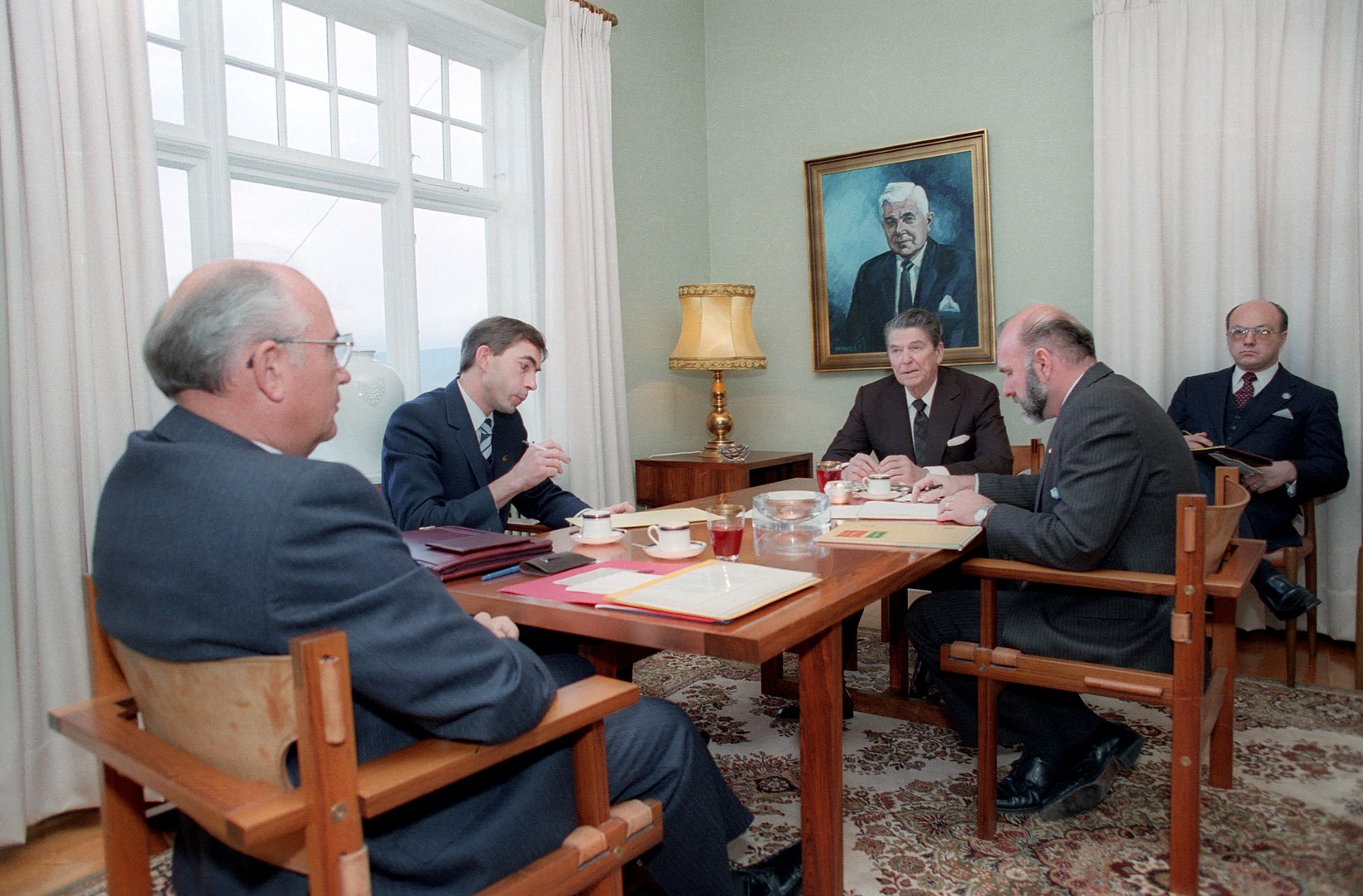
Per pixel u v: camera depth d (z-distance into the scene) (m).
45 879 1.84
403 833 0.98
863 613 3.81
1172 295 3.50
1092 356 1.99
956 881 1.69
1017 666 1.76
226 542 0.86
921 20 4.12
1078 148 3.78
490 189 3.74
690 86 4.64
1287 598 2.75
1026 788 1.95
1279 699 2.69
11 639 1.94
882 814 1.97
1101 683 1.66
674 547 1.70
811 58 4.43
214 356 0.98
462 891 0.97
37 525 2.04
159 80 2.59
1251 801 2.00
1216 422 3.23
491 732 0.93
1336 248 3.22
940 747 2.35
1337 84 3.19
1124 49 3.49
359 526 0.91
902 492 2.56
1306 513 3.06
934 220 4.08
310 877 0.80
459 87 3.62
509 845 1.01
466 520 2.27
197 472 0.89
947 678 2.05
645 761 1.24
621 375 3.92
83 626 2.10
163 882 1.79
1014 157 3.92
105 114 2.16
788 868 1.58
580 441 3.70
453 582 1.56
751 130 4.64
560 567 1.61
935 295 4.11
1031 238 3.91
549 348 3.60
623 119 4.19
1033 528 1.76
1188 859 1.60
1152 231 3.46
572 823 1.09
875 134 4.28
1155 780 2.13
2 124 1.95
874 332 4.27
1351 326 3.20
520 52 3.64
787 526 1.90
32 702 2.02
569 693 1.09
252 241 2.91
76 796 2.09
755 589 1.37
